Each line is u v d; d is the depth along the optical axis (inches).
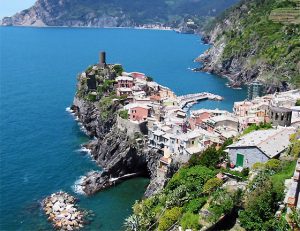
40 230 4284.0
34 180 5462.6
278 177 2950.3
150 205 3905.0
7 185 5295.3
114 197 5073.8
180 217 3223.4
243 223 2630.4
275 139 3764.8
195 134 5251.0
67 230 4276.6
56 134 7303.2
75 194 5108.3
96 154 6240.2
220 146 4569.4
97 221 4488.2
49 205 4739.2
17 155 6299.2
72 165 5984.3
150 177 5629.9
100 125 6963.6
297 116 5142.7
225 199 2856.8
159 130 5733.3
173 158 4854.8
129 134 5969.5
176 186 3863.2
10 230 4286.4
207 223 2906.0
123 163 5679.1
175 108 6904.5
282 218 2420.0
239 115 6476.4
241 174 3385.8
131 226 3750.0
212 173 3619.6
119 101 7126.0
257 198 2603.3
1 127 7593.5
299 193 2417.6
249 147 3567.9
